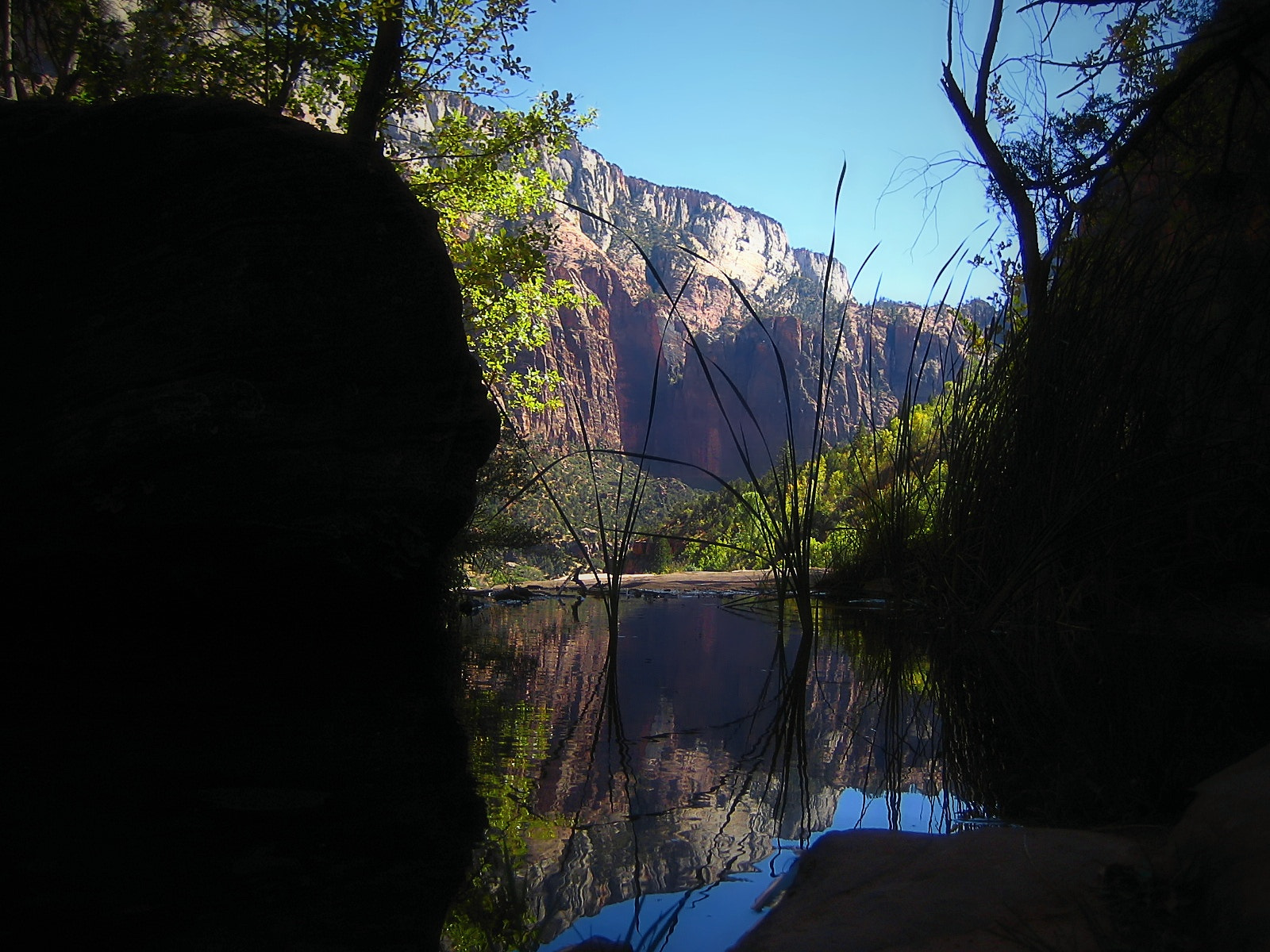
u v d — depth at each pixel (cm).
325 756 180
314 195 392
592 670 327
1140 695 243
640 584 932
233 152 385
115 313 376
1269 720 211
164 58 979
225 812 141
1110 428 387
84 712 216
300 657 332
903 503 537
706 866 126
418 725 217
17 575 351
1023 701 251
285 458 377
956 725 229
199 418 366
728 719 242
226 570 375
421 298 410
